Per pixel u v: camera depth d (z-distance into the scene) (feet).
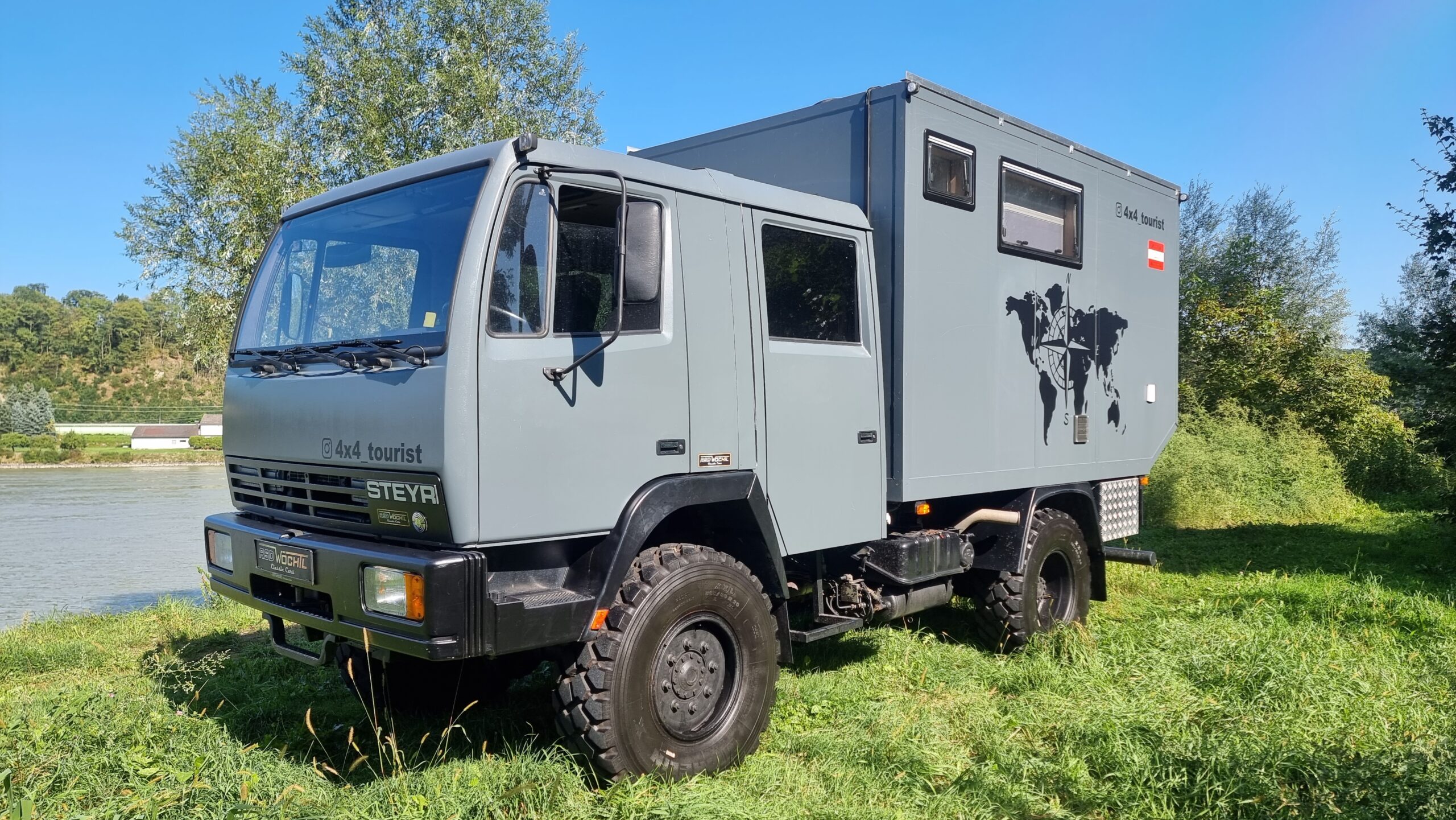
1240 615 22.52
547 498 11.51
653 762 12.15
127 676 18.44
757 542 14.10
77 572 41.73
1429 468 60.90
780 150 18.38
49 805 10.46
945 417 17.51
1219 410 60.49
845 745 13.89
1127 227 23.65
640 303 12.48
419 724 15.11
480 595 10.85
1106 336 22.72
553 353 11.62
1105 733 13.82
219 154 39.29
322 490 12.47
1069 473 21.29
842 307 15.98
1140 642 19.35
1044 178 20.34
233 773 11.65
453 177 12.08
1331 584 27.22
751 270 14.25
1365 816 11.23
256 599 13.33
